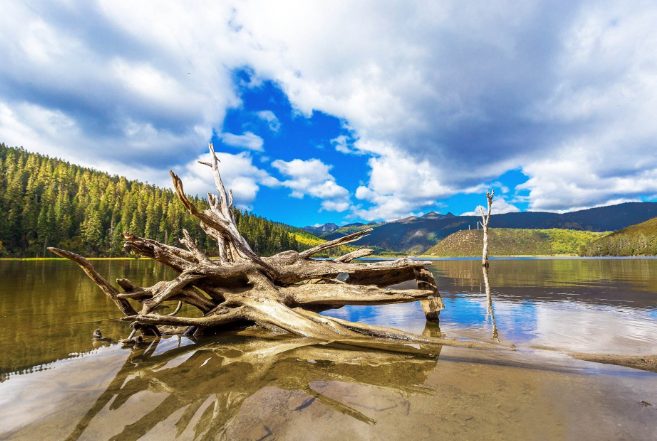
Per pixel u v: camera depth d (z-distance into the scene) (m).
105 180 130.25
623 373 3.66
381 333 5.62
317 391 3.16
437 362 4.16
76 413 2.68
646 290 12.82
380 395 3.05
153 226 88.88
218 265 6.95
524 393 3.07
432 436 2.26
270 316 6.38
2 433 2.35
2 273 23.33
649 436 2.24
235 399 2.96
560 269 30.08
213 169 10.29
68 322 6.85
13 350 4.77
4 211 70.25
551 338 5.57
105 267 32.19
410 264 7.79
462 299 10.90
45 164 123.25
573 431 2.32
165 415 2.64
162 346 5.20
